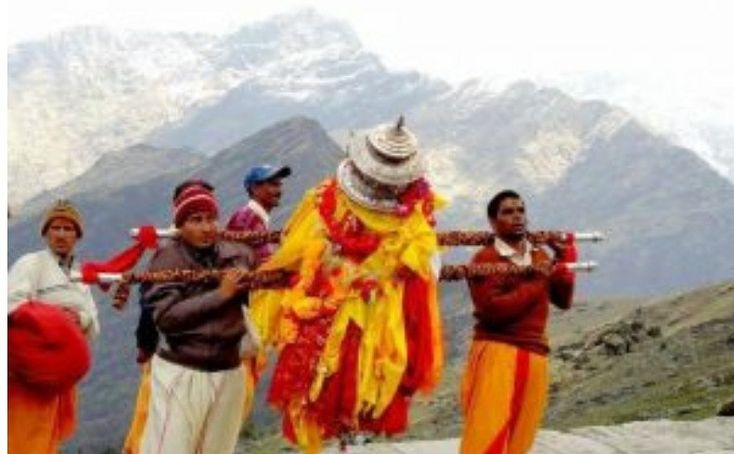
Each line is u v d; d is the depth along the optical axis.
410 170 7.95
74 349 7.57
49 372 7.48
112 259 7.72
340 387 7.95
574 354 115.44
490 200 8.80
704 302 125.94
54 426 7.75
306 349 7.91
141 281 7.55
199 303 7.39
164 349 7.55
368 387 7.88
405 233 7.97
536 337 8.76
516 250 8.74
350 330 7.93
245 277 7.57
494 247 8.76
